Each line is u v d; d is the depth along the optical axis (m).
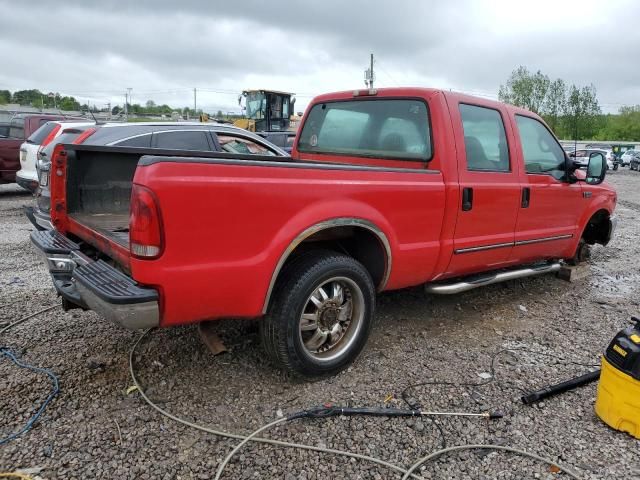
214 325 3.53
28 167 9.88
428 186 3.73
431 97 3.97
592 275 6.34
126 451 2.68
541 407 3.21
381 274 3.69
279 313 3.11
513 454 2.77
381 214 3.47
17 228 8.34
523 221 4.62
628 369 2.89
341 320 3.51
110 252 3.12
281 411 3.08
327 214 3.16
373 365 3.69
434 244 3.87
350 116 4.65
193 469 2.58
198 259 2.72
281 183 2.96
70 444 2.72
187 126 7.34
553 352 4.02
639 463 2.71
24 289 5.13
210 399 3.18
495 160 4.35
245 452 2.71
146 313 2.65
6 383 3.28
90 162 4.05
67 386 3.26
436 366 3.71
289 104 23.16
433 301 5.07
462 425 3.00
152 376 3.42
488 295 5.34
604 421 3.04
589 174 5.20
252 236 2.88
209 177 2.70
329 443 2.81
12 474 2.48
